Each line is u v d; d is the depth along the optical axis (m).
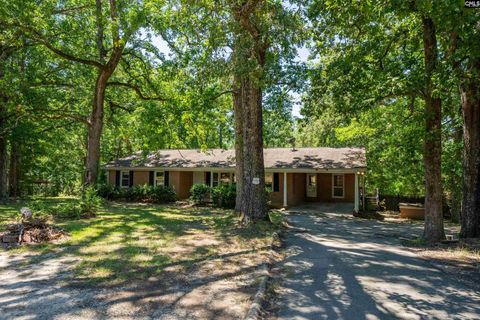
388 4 7.96
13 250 8.02
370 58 11.69
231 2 10.39
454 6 6.15
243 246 8.67
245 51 10.46
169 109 18.62
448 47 8.78
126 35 16.66
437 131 10.12
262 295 5.11
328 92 11.75
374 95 10.67
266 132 34.41
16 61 18.61
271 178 22.80
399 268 7.09
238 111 15.33
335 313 4.61
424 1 6.26
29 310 4.55
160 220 13.46
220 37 10.90
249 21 10.66
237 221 12.99
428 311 4.73
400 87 9.42
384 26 11.22
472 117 10.17
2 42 16.58
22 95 17.77
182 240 9.40
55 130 25.12
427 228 10.51
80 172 33.38
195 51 15.23
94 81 20.48
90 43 19.34
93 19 18.30
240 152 15.73
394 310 4.75
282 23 10.39
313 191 24.11
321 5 9.12
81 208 14.01
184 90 17.67
